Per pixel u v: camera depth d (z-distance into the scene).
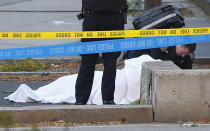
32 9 43.97
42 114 15.20
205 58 27.22
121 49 17.05
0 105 18.38
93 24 16.62
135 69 19.16
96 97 18.39
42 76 24.20
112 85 16.86
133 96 18.77
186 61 19.39
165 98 15.15
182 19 22.34
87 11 16.64
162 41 17.88
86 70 17.03
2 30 34.78
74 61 27.27
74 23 37.62
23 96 18.91
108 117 15.34
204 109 15.16
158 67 15.96
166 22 22.02
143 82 16.73
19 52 17.97
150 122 15.30
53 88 19.50
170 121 15.23
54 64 26.97
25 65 25.39
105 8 16.45
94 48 16.88
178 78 15.08
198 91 15.09
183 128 14.69
